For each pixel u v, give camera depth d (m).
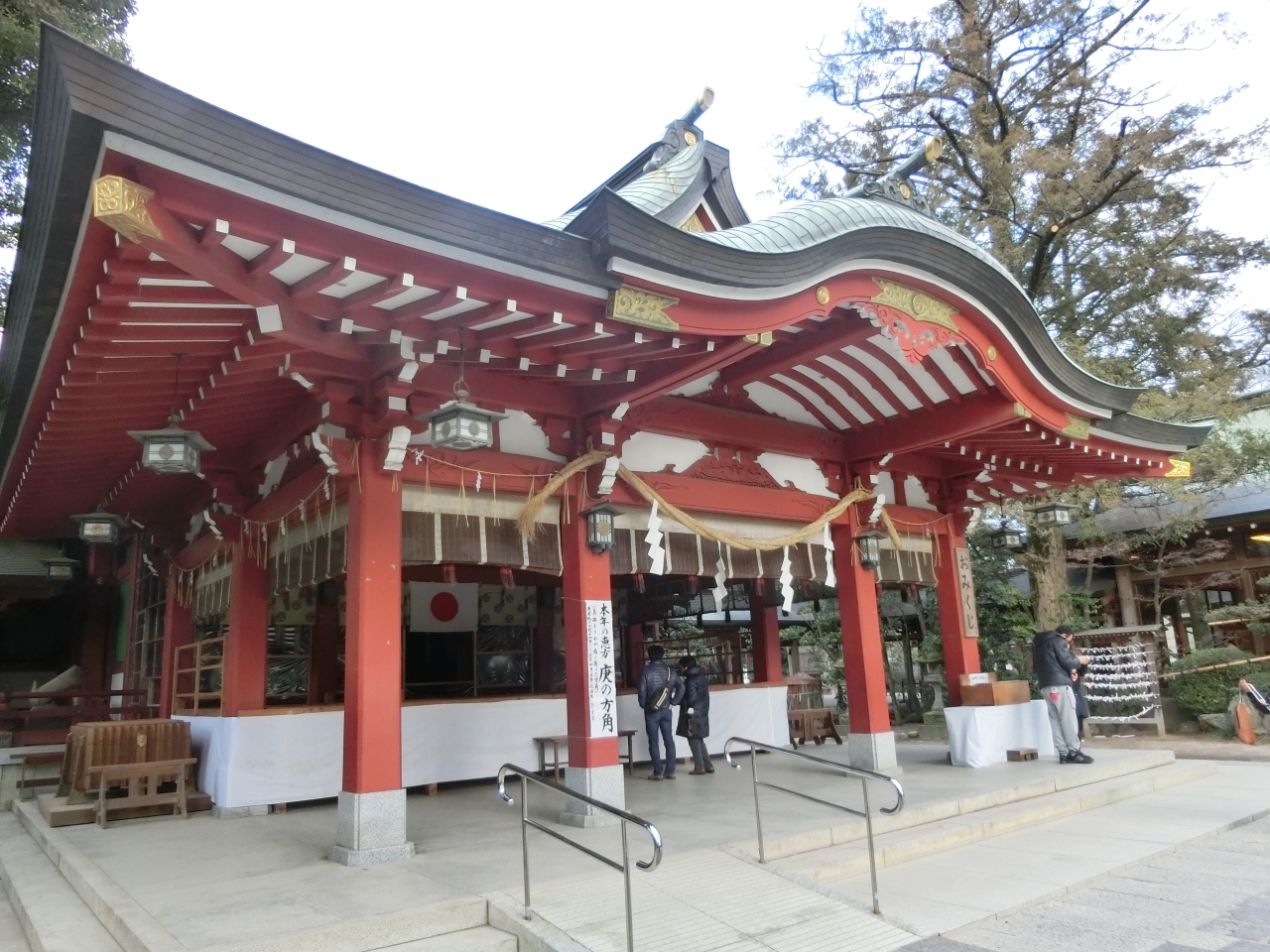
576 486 7.11
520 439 6.99
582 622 6.91
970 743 9.83
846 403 9.07
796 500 9.04
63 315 4.55
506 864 5.48
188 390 6.12
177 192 3.62
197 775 8.70
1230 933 4.75
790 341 7.42
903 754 11.34
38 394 5.85
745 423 8.66
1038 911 5.26
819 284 6.17
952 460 10.70
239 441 7.90
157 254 3.77
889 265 6.60
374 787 5.65
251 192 3.75
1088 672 14.96
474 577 12.16
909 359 6.84
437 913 4.48
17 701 13.02
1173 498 15.38
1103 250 17.97
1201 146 15.87
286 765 8.12
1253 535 17.47
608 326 5.33
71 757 8.36
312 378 5.73
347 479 6.06
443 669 12.48
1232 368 16.45
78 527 11.48
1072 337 15.96
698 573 8.02
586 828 6.53
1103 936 4.76
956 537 10.85
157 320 4.64
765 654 12.77
